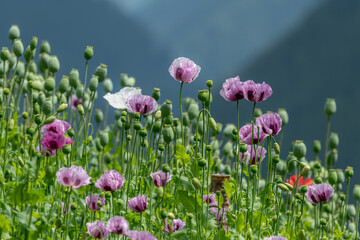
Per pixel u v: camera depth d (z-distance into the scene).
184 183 5.11
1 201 4.51
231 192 5.52
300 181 7.20
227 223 5.77
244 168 5.85
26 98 7.88
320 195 5.76
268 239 4.84
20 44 6.97
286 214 6.56
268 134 5.34
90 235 4.64
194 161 5.61
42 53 7.77
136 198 4.95
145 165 6.18
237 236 5.27
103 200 5.17
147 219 5.46
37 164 4.63
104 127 8.69
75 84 7.14
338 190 7.79
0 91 7.06
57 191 5.47
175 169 5.90
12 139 7.04
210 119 5.34
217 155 7.57
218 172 7.31
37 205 4.95
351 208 7.61
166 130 6.30
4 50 7.03
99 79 6.91
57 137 4.68
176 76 5.45
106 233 4.47
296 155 6.56
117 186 4.95
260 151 5.65
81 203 5.40
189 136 7.70
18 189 4.41
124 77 7.96
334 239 6.60
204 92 5.47
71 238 5.40
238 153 5.48
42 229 4.56
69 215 5.32
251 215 5.37
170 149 7.31
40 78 8.15
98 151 7.59
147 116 7.16
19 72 7.88
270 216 6.34
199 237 4.95
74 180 4.44
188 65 5.39
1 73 7.59
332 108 7.75
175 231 5.18
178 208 5.76
